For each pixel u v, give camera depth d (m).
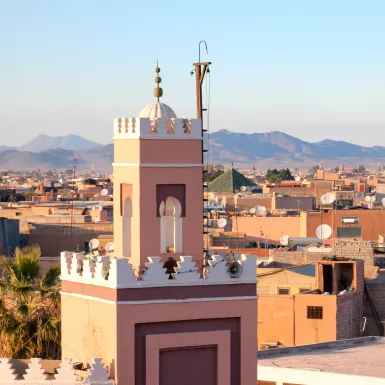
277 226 136.00
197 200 31.52
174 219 31.56
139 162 30.92
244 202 176.88
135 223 31.16
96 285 30.97
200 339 30.84
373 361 53.28
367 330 74.94
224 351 31.05
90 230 116.44
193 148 31.42
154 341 30.41
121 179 31.72
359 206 159.25
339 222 129.00
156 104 32.56
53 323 46.31
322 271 74.12
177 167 31.25
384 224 128.75
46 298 47.62
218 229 128.62
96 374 30.02
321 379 49.78
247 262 31.19
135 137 31.08
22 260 48.72
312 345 57.53
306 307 69.75
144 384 30.36
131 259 31.45
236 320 31.20
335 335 69.56
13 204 177.75
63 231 115.31
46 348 46.53
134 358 30.27
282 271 76.19
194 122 31.39
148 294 30.33
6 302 48.12
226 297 30.98
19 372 32.66
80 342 31.73
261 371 51.38
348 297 71.44
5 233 110.75
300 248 94.88
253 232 136.62
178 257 31.39
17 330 46.28
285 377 50.72
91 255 32.38
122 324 30.11
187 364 30.88
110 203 175.88
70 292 32.06
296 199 175.00
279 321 69.94
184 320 30.67
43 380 30.75
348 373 49.81
